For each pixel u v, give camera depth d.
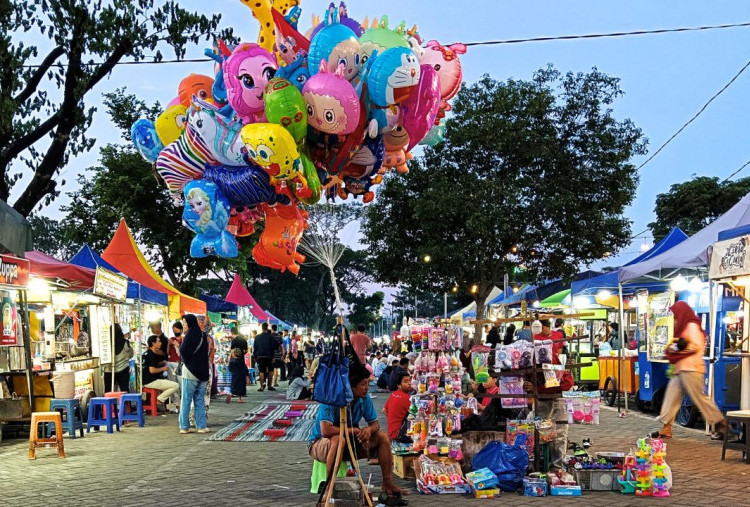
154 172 7.59
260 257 7.35
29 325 12.80
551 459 8.21
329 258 7.07
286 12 6.97
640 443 7.75
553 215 27.89
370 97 6.71
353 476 7.68
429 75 6.90
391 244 29.89
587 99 28.16
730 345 12.20
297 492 7.78
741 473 8.68
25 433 12.61
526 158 27.86
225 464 9.59
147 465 9.52
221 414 16.25
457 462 8.20
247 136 6.33
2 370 12.31
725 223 13.00
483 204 27.45
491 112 27.91
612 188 28.45
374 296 95.88
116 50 13.18
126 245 17.12
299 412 15.84
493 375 8.58
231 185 6.82
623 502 7.27
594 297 21.53
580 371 20.22
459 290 34.50
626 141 28.66
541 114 27.69
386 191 29.53
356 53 6.60
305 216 7.24
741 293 11.44
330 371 6.94
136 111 28.89
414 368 8.62
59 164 13.23
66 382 12.40
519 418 8.97
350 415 7.18
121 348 16.23
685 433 12.38
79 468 9.30
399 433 9.38
